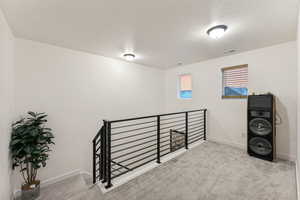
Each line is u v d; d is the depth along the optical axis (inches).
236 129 123.8
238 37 90.3
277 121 101.4
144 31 83.3
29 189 82.4
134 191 66.7
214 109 139.4
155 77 183.9
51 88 103.2
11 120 80.4
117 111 144.9
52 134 97.5
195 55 129.3
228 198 61.3
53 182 101.7
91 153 123.5
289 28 78.1
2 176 64.4
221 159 98.6
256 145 100.3
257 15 65.8
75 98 115.4
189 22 73.2
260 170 83.4
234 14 65.5
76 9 62.0
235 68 125.3
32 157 81.8
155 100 184.4
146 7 60.9
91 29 80.7
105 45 105.0
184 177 77.4
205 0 56.1
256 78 111.6
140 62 156.0
